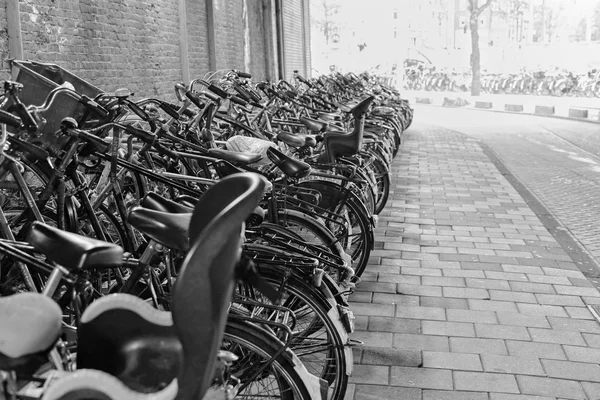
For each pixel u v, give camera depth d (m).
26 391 1.54
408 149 11.99
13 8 5.32
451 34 47.06
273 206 3.42
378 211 6.16
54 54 6.10
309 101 7.42
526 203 7.14
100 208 3.09
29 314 1.53
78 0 6.53
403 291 4.32
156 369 1.60
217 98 4.04
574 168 9.76
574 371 3.21
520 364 3.28
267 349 2.11
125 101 3.10
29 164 2.73
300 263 2.52
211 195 1.49
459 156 10.99
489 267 4.84
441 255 5.13
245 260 1.39
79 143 2.67
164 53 8.94
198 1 10.58
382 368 3.24
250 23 14.03
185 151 3.44
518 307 4.05
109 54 7.22
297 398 2.13
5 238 2.37
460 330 3.70
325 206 4.19
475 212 6.67
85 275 1.70
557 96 30.61
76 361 1.70
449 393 3.00
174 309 1.33
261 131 4.87
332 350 2.58
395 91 14.25
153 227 1.87
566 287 4.41
